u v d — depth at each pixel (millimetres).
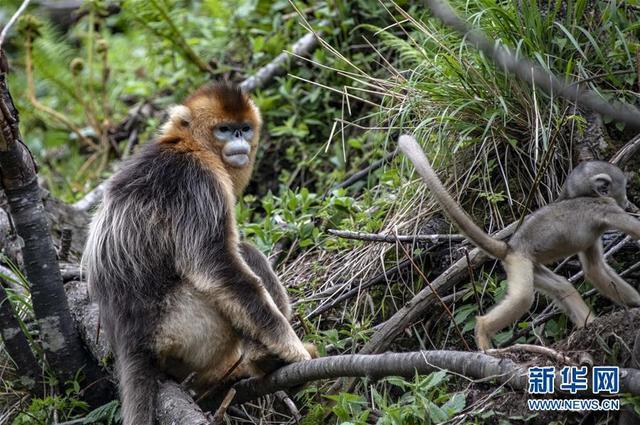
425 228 10414
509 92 10250
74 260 12617
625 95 10219
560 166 10156
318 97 14344
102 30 18984
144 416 8914
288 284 10992
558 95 9812
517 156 10383
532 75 8391
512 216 10188
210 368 9320
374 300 10352
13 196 9656
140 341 9094
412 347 9906
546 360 7730
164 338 9055
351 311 10242
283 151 14406
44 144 17750
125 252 9289
